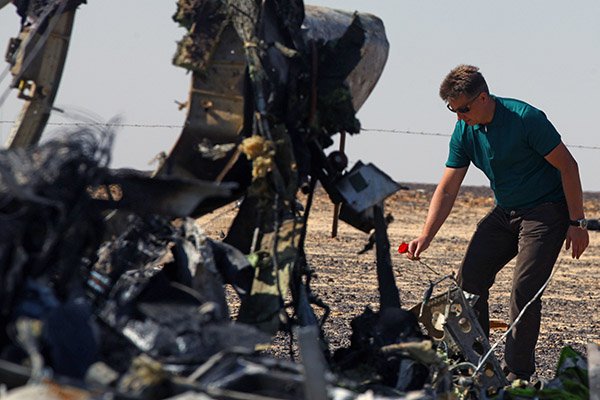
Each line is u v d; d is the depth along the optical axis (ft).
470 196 569.23
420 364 49.08
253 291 49.90
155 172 51.29
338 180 53.88
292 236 50.80
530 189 64.80
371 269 148.56
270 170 50.11
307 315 54.24
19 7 54.08
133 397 35.01
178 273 48.37
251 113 51.37
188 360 40.57
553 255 64.44
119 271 46.98
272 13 52.90
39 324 36.40
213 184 43.52
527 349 63.87
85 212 41.96
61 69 54.03
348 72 54.08
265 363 40.22
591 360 45.37
